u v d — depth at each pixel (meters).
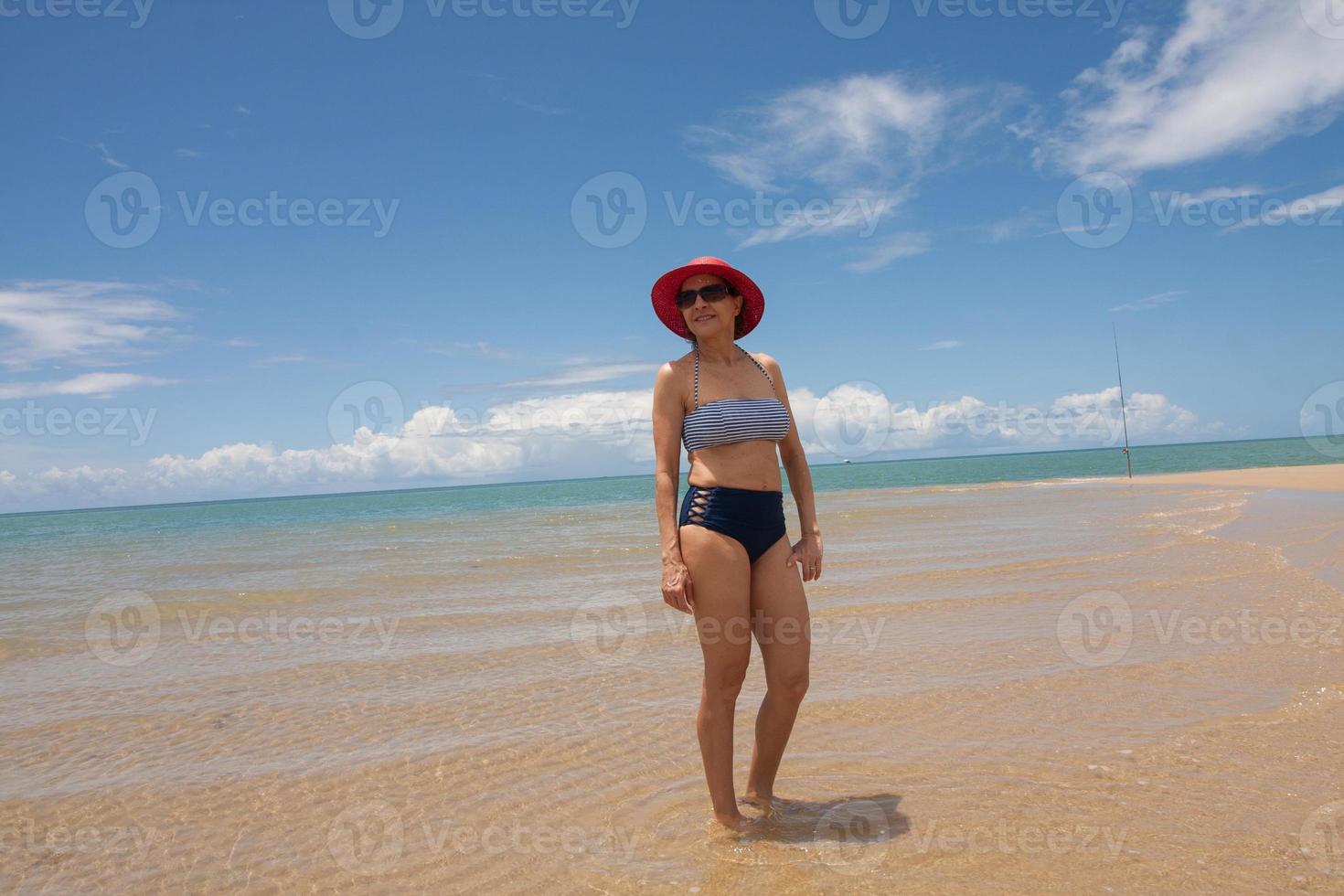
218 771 4.02
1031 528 14.13
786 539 3.37
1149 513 16.31
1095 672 5.12
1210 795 3.28
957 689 4.91
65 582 11.95
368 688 5.45
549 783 3.77
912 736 4.17
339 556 14.53
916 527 15.42
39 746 4.44
